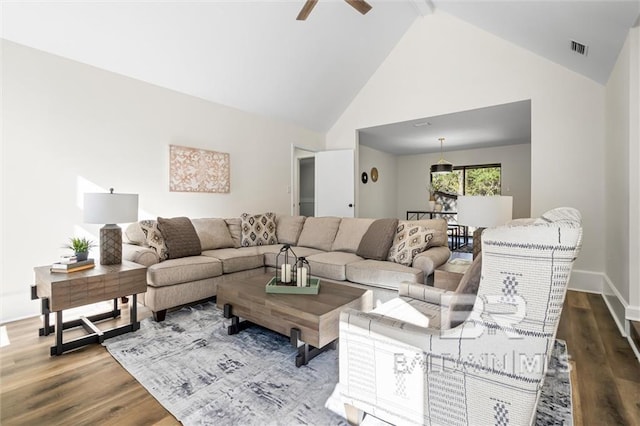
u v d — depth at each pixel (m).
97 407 1.52
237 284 2.48
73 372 1.83
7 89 2.68
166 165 3.80
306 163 7.88
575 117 3.53
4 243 2.68
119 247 2.58
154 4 2.85
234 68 3.87
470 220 2.36
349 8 3.76
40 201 2.86
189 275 2.82
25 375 1.79
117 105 3.37
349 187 5.57
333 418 1.45
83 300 2.13
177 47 3.32
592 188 3.45
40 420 1.43
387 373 1.25
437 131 5.73
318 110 5.36
